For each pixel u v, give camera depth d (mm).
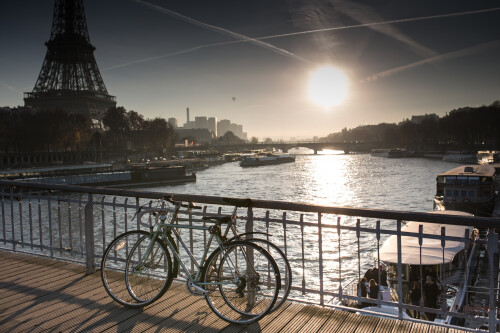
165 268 6656
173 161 164250
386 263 20516
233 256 5578
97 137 163125
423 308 5363
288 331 5324
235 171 163000
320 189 94312
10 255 8977
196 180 126562
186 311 6023
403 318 5527
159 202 6832
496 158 125562
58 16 168625
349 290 19516
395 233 5410
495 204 56781
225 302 5836
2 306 6348
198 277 5719
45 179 97438
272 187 101812
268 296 6016
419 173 125312
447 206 50281
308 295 25922
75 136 148875
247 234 5898
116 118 184500
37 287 7098
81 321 5789
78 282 7301
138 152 189500
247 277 5477
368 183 102938
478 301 17594
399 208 66188
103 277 6430
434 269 17969
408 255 17625
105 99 184500
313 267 32344
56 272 7832
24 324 5734
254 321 5457
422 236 5215
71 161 153750
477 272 23891
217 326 5547
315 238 40688
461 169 58750
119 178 110625
